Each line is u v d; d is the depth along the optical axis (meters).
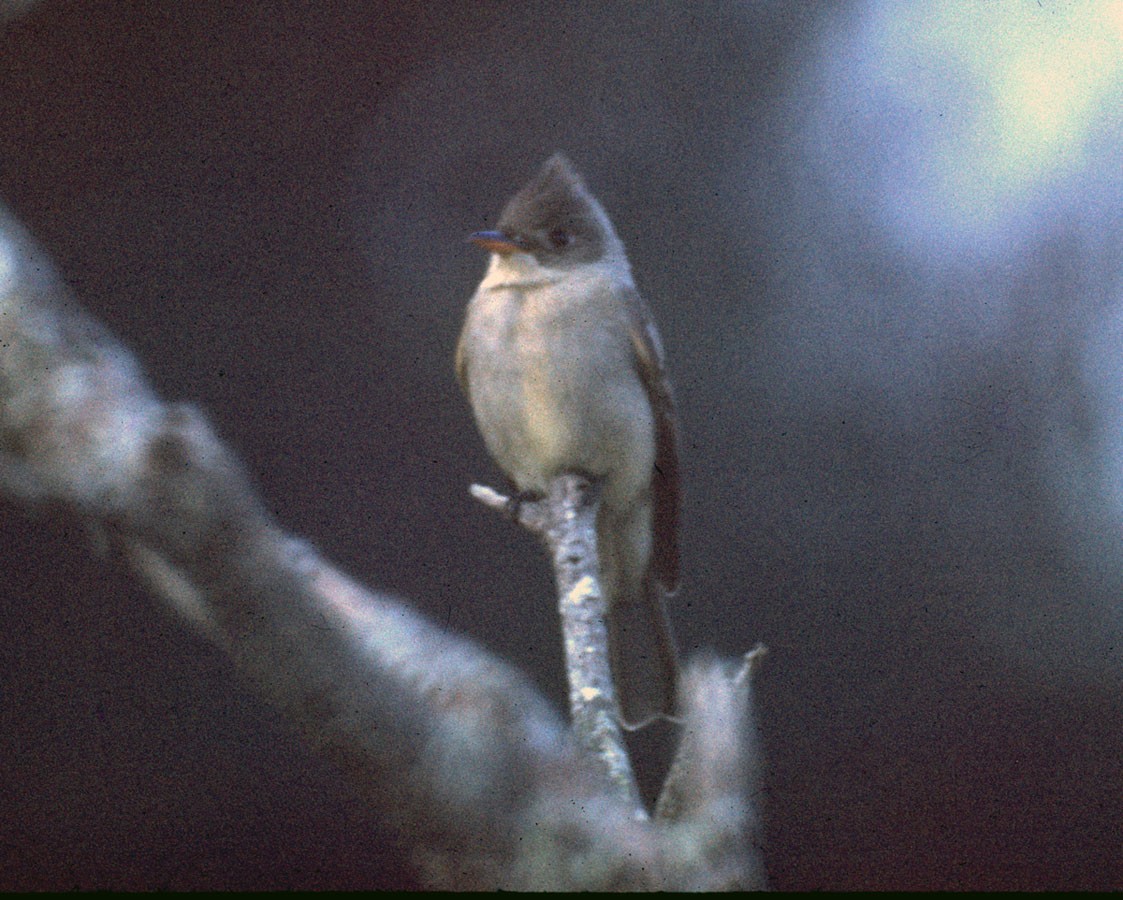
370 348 11.32
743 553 11.88
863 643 11.26
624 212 12.48
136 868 7.30
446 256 11.78
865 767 9.30
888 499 11.98
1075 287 12.59
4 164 9.40
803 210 12.77
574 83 12.34
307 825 7.14
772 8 12.85
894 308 12.37
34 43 8.91
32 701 8.35
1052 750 10.24
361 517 10.78
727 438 12.09
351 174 11.48
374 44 11.73
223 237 10.77
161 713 8.23
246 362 10.65
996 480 12.02
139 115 10.11
